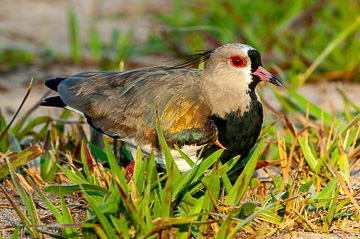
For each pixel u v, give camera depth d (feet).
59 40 68.69
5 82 57.11
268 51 59.06
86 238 25.67
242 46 32.60
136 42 67.31
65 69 60.54
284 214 27.91
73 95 35.50
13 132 38.65
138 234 25.00
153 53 64.08
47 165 35.29
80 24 73.87
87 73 37.24
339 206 28.66
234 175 33.94
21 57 61.41
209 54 35.37
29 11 78.84
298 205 28.27
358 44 57.77
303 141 34.27
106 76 35.81
